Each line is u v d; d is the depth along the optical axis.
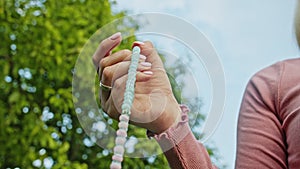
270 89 0.95
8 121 3.99
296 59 1.00
